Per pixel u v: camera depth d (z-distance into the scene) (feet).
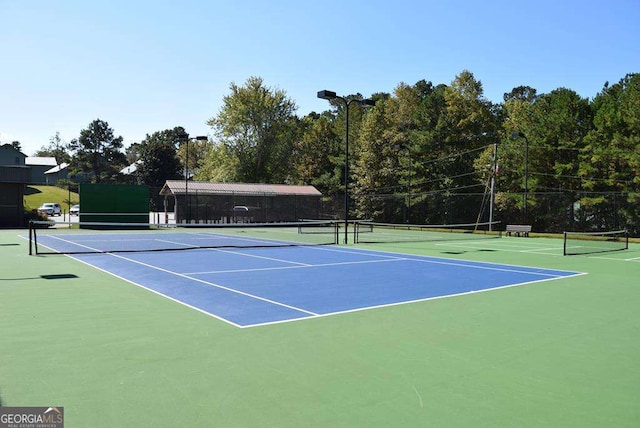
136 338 22.68
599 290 38.14
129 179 324.60
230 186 149.59
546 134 126.41
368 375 18.02
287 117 206.49
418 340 22.98
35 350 20.63
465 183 150.00
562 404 15.53
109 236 93.97
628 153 105.40
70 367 18.48
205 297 33.09
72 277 41.70
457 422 14.11
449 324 26.30
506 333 24.50
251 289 36.47
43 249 66.49
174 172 296.92
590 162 116.67
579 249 76.79
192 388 16.49
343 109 265.95
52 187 265.75
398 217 151.94
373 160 162.09
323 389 16.56
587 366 19.43
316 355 20.42
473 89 153.58
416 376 17.99
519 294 36.01
